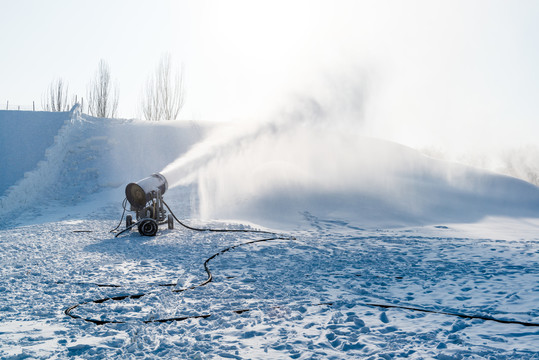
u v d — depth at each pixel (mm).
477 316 6625
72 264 10938
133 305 7219
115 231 17328
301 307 7102
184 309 6996
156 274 9859
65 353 5070
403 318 6621
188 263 11203
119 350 5152
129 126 38062
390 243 15469
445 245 14648
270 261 11711
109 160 32812
